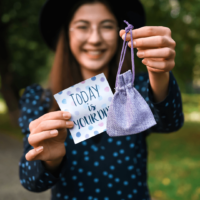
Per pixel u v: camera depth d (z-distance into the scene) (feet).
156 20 24.91
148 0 24.52
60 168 3.95
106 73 5.11
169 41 3.14
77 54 4.75
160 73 3.55
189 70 30.63
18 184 15.44
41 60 35.86
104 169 4.65
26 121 4.98
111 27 4.66
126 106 3.48
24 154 4.59
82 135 3.76
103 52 4.66
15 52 34.55
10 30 29.81
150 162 18.33
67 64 5.29
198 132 31.19
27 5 27.12
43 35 5.87
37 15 27.04
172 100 3.78
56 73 5.28
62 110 3.81
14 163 20.13
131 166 4.70
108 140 4.75
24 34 28.22
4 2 26.94
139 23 5.53
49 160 3.68
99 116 3.81
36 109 5.13
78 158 4.68
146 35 3.25
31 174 4.01
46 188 4.07
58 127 3.51
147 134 5.09
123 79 3.51
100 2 4.59
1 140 28.66
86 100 3.83
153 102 3.89
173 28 25.31
